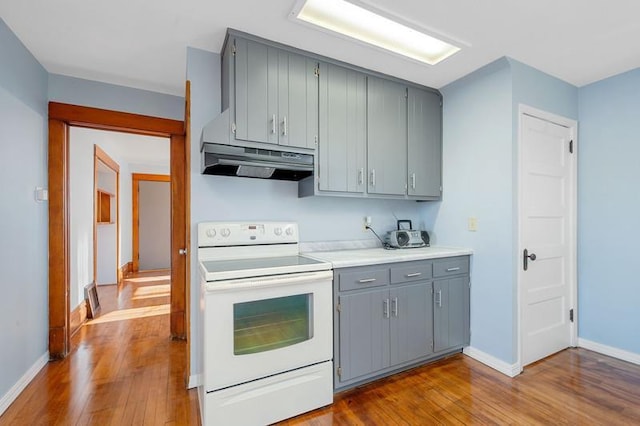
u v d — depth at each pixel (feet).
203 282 5.94
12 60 6.65
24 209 7.16
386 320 7.34
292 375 6.08
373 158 8.34
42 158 8.14
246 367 5.66
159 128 9.74
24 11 5.94
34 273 7.61
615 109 8.56
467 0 5.59
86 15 6.06
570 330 9.20
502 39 6.84
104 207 17.90
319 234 8.80
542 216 8.49
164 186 23.65
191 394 6.82
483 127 8.38
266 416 5.82
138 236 22.52
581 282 9.23
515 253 7.77
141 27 6.46
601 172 8.84
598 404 6.41
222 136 6.44
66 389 7.00
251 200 7.89
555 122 8.72
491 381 7.37
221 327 5.49
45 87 8.31
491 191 8.18
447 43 6.96
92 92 8.98
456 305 8.46
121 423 5.87
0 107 6.19
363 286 7.04
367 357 7.07
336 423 5.92
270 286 5.86
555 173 8.79
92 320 11.75
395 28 6.68
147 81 9.05
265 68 6.87
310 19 6.29
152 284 17.95
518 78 7.88
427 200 9.66
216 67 7.41
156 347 9.32
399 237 9.18
